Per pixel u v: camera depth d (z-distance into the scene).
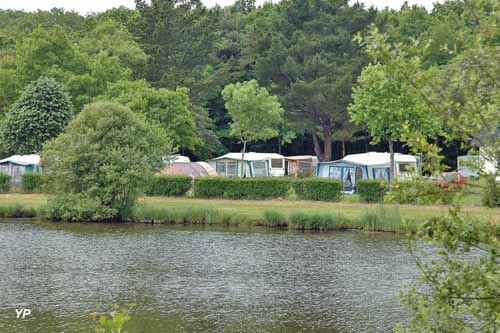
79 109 54.16
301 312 15.59
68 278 19.25
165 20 67.88
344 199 39.34
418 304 5.75
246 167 54.25
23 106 49.97
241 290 17.86
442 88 5.10
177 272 20.28
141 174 33.97
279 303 16.44
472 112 4.94
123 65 64.50
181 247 25.06
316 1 65.94
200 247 25.08
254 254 23.53
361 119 39.81
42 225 31.72
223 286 18.36
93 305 16.12
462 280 5.32
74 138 34.28
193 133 59.31
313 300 16.75
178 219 32.62
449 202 5.24
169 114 56.28
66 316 15.09
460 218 5.26
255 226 31.27
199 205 36.72
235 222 31.62
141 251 24.08
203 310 15.77
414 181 5.18
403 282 18.72
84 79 55.12
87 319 14.83
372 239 27.22
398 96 35.50
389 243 26.08
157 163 38.38
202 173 49.66
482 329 5.52
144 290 17.80
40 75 55.06
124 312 5.78
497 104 4.96
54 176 34.22
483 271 5.27
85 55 58.25
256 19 79.06
